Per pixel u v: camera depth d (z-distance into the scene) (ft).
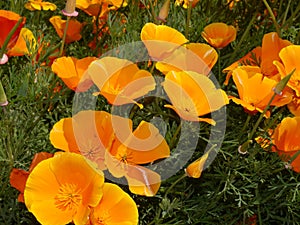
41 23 3.84
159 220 3.15
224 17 3.89
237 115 3.43
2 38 3.12
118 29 3.57
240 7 3.94
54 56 3.43
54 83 3.29
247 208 3.26
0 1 3.81
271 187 3.29
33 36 3.42
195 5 3.70
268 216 3.28
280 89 3.03
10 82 3.31
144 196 3.23
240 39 3.74
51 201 2.85
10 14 3.20
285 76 3.09
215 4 3.93
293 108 3.21
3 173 3.15
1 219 3.15
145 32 3.18
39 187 2.84
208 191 3.26
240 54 3.67
